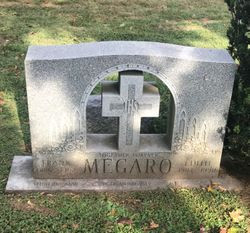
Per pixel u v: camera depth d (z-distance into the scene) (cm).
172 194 181
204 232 163
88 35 328
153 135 193
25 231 161
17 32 328
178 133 180
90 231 162
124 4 396
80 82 168
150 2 404
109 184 184
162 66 168
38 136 176
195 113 177
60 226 163
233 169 196
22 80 262
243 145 178
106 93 173
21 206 173
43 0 395
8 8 375
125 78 169
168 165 187
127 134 179
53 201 175
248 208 176
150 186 185
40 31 332
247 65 176
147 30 340
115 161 184
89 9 381
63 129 176
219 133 182
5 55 292
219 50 179
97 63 166
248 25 171
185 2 411
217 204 177
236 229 164
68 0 398
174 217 170
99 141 187
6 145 207
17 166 191
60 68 165
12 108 236
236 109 178
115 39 322
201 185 187
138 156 184
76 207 172
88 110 208
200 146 184
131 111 175
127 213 171
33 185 181
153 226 164
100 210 171
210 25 359
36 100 170
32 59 163
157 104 175
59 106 172
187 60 168
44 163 182
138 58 166
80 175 186
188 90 173
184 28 350
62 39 320
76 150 180
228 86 173
